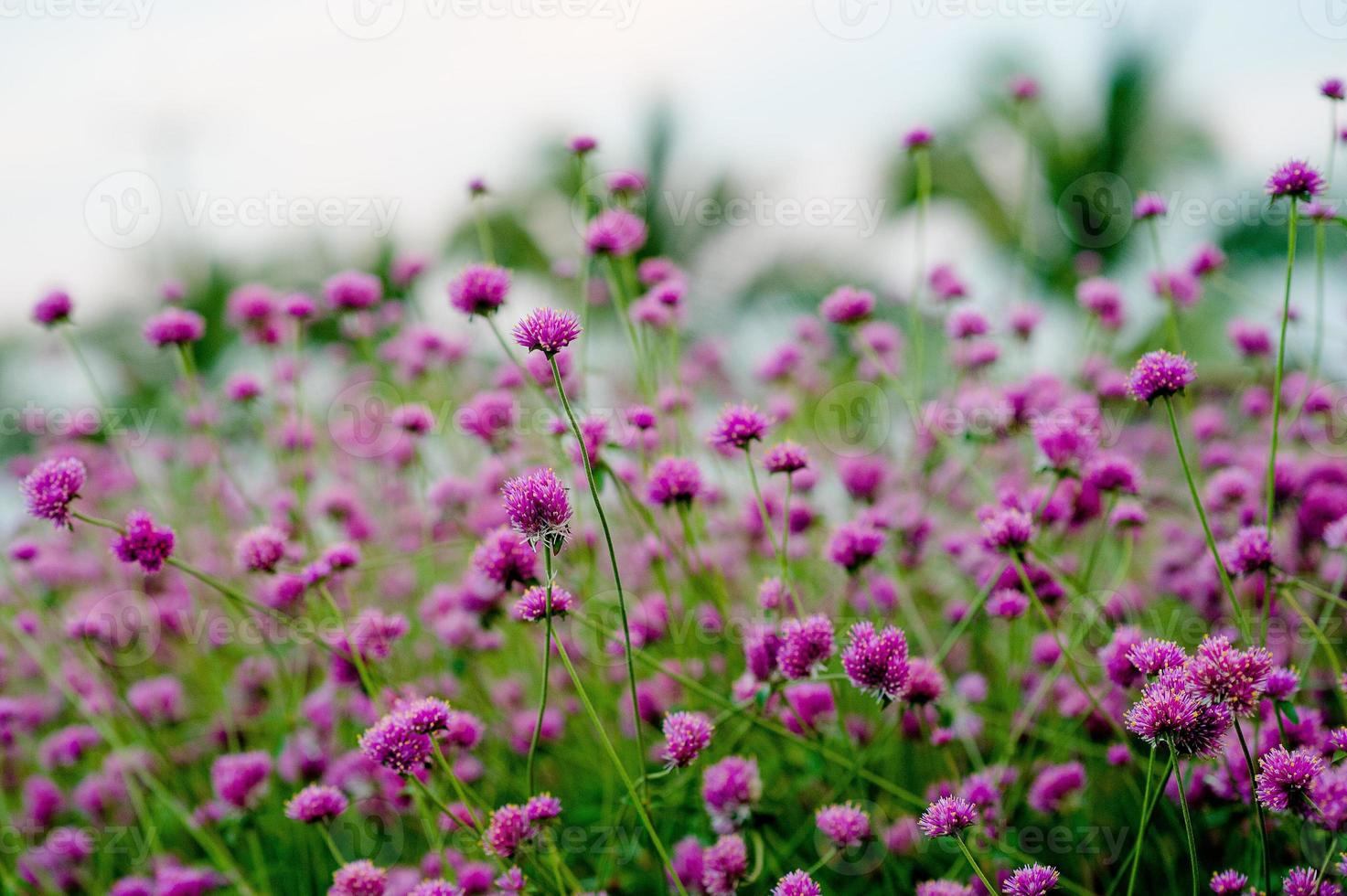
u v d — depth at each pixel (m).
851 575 1.45
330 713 1.52
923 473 1.62
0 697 1.63
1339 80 1.45
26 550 1.59
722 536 1.63
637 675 1.53
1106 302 1.64
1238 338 1.64
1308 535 1.51
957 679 1.55
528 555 1.40
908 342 2.11
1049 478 1.52
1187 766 1.38
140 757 1.56
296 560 1.50
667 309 1.59
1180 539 1.58
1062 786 1.42
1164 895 1.42
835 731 1.46
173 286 1.76
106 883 1.54
